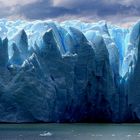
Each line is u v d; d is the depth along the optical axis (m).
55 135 148.75
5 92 190.25
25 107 191.38
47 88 196.25
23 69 192.62
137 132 163.62
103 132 162.25
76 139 137.38
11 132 157.62
